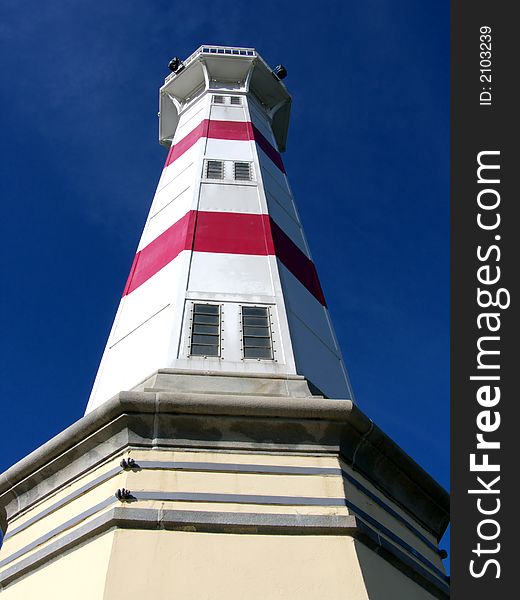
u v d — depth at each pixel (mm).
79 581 9328
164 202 19516
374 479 11844
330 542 9859
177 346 13180
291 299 15297
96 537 9750
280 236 17469
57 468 11508
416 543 11945
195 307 14133
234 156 20609
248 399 11219
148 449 10727
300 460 10969
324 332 15719
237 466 10680
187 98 28047
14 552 11055
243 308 14297
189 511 9875
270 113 27656
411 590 10797
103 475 10664
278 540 9781
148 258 17250
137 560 9180
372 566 10062
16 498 11953
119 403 10883
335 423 11352
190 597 8891
